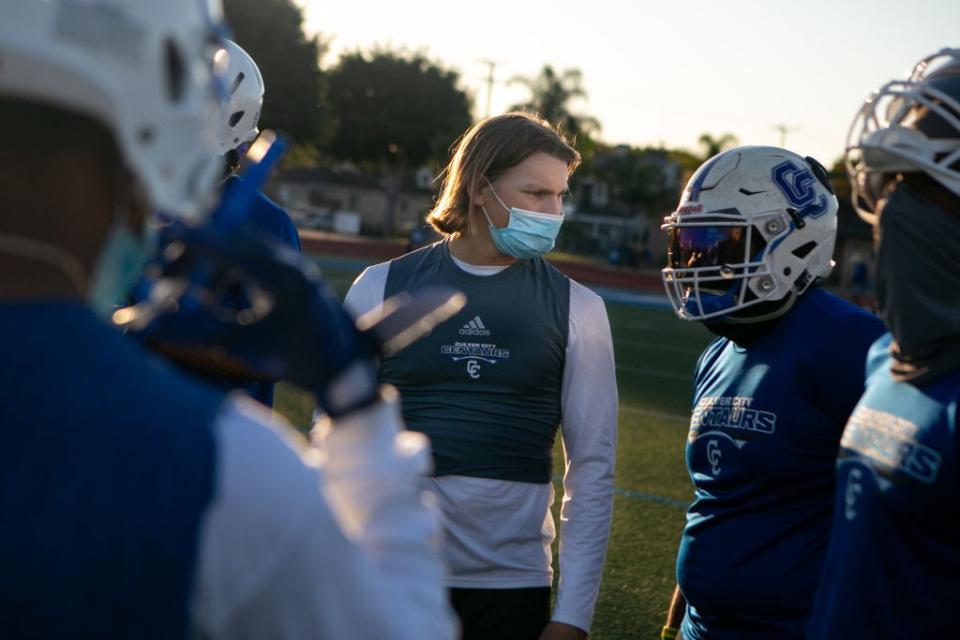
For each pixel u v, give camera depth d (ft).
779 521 7.20
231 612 2.77
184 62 3.06
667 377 40.63
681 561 7.80
